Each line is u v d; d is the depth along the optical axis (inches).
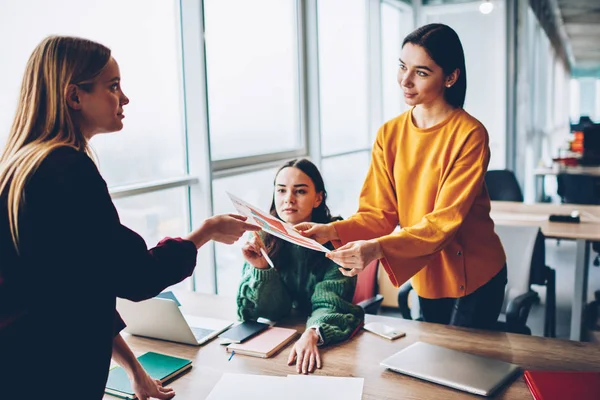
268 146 152.6
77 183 38.0
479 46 242.7
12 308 38.1
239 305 69.4
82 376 39.7
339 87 194.5
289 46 160.9
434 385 51.6
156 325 63.4
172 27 114.3
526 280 99.8
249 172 139.5
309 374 54.3
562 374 51.4
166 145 113.7
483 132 63.0
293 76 164.1
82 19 93.0
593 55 748.0
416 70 62.3
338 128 195.6
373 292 92.4
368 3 215.3
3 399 37.7
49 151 38.3
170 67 114.0
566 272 201.2
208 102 120.4
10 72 80.8
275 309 69.1
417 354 57.2
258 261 68.8
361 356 58.4
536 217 140.5
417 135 66.2
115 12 99.9
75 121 41.9
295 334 64.5
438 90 63.2
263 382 52.1
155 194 109.8
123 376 54.7
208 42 125.4
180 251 44.3
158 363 56.6
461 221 61.0
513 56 240.7
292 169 69.5
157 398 50.3
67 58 40.3
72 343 38.9
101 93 41.9
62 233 37.4
